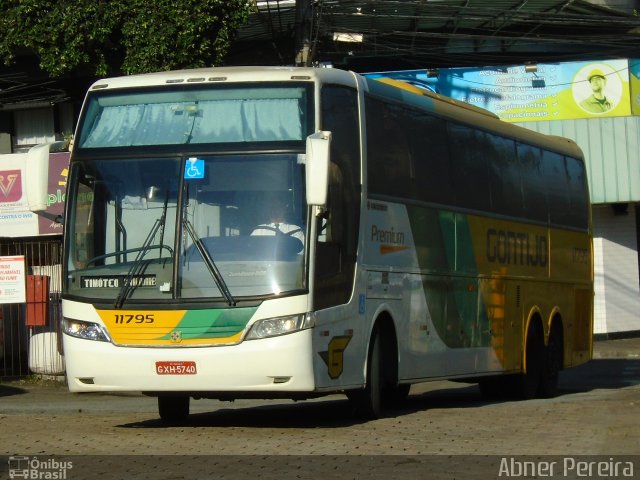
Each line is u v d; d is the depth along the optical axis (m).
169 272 12.62
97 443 12.00
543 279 20.45
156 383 12.53
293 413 16.58
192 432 13.06
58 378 23.22
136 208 12.96
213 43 26.78
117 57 28.11
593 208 36.94
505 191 18.88
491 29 33.41
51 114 32.50
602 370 28.84
